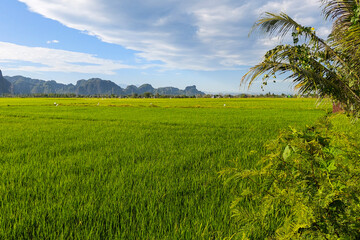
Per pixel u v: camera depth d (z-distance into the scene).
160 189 4.27
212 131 12.55
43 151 7.74
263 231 2.44
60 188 4.42
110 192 4.20
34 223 3.23
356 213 1.60
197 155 6.90
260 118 20.17
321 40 4.79
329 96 4.67
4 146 8.59
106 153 7.41
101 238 2.88
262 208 2.05
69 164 6.13
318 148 1.85
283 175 1.98
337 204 1.62
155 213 3.37
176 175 5.15
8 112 27.41
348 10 4.89
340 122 11.17
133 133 11.81
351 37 4.29
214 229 2.95
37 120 18.91
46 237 2.86
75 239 2.77
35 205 3.68
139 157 6.84
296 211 1.64
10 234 2.93
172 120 18.88
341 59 4.75
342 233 1.57
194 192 4.22
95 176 5.16
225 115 24.19
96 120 19.47
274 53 4.30
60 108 36.59
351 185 1.68
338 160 1.87
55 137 10.57
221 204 3.59
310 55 4.37
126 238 2.86
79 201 3.80
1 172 5.45
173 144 8.87
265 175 2.04
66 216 3.32
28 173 5.35
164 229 3.00
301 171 1.88
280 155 2.02
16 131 12.51
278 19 4.80
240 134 11.33
